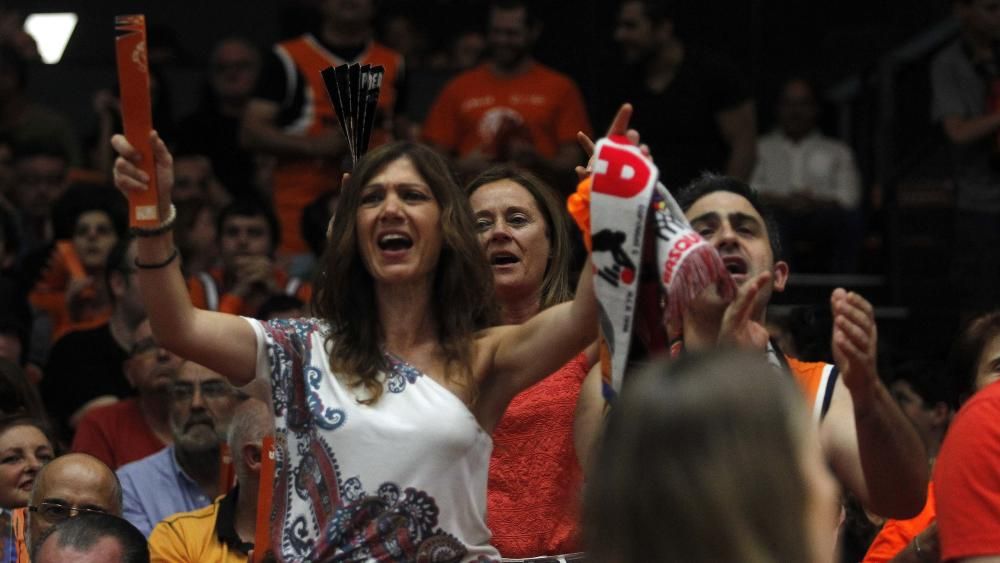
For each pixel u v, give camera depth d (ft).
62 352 69.15
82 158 97.55
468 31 108.68
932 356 85.35
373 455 32.68
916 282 92.63
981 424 33.17
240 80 93.35
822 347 57.26
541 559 40.45
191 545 48.67
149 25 102.27
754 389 20.44
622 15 86.22
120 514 46.80
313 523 32.76
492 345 34.14
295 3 111.24
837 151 97.04
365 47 85.97
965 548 32.68
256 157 92.12
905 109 101.24
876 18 107.24
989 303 88.79
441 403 33.04
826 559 20.68
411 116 96.78
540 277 44.73
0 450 49.78
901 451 31.76
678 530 20.13
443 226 34.27
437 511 32.63
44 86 103.04
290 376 33.65
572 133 85.05
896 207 95.35
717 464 20.13
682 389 20.53
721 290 32.27
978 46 92.43
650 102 85.81
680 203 43.73
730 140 85.46
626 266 30.91
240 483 48.73
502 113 84.17
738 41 107.45
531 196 44.98
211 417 54.44
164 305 32.83
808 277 94.38
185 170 84.69
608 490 20.56
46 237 90.48
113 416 60.54
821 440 36.32
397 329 34.22
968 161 91.25
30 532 45.88
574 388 41.47
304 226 81.97
